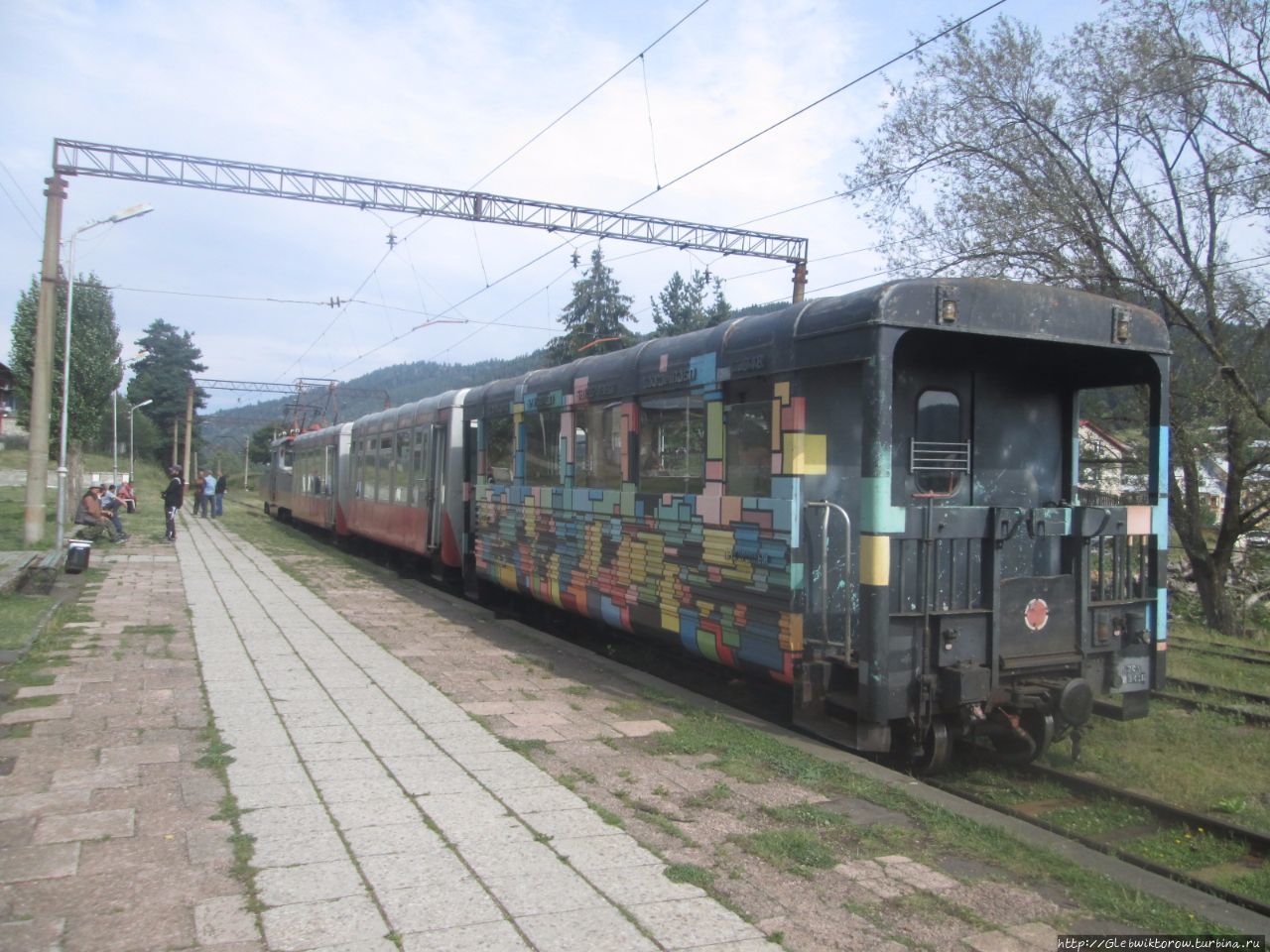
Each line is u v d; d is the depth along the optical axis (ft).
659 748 21.01
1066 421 25.18
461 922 12.39
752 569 23.54
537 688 26.71
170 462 264.72
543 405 36.60
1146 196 49.55
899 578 20.16
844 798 18.22
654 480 28.48
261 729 21.61
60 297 94.02
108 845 14.71
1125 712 23.03
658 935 12.23
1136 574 24.52
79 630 34.01
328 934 12.00
